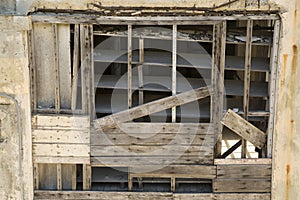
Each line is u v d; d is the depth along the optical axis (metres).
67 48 5.49
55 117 5.50
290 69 5.34
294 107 5.42
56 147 5.57
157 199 5.68
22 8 5.20
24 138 5.47
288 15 5.22
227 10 5.28
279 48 5.33
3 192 5.59
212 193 5.68
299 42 5.27
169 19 5.32
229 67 5.70
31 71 5.45
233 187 5.68
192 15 5.31
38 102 5.62
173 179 5.72
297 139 5.49
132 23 5.35
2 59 5.24
